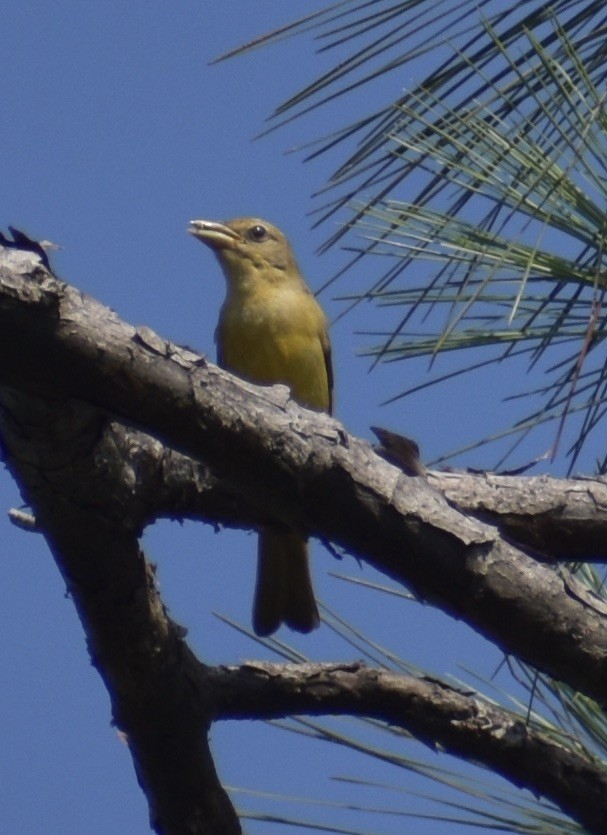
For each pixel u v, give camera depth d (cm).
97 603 568
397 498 512
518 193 558
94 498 531
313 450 502
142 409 484
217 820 618
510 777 620
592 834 611
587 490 624
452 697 632
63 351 465
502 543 526
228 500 617
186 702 601
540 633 527
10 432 504
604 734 630
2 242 469
